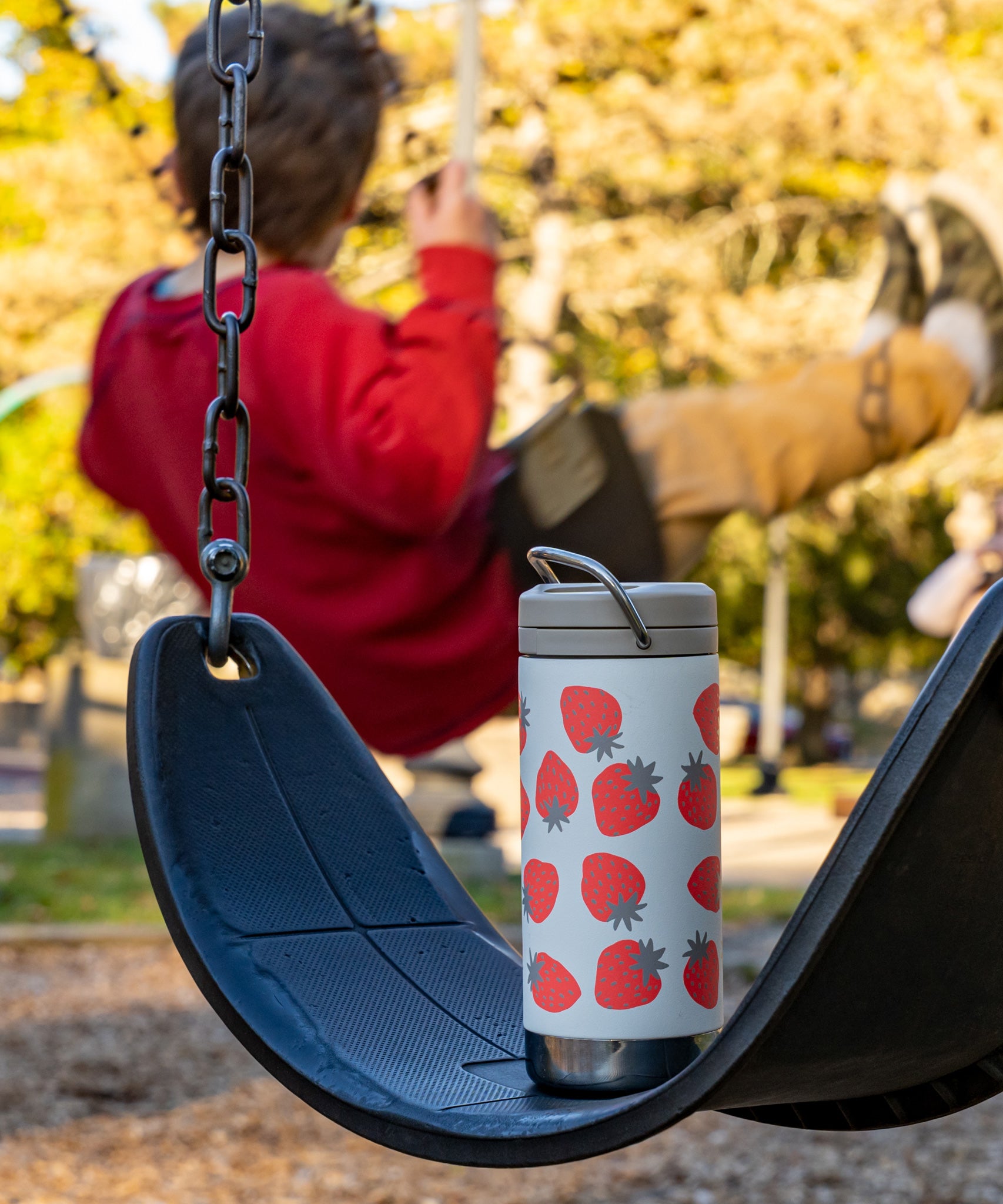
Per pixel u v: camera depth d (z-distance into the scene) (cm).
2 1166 336
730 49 1107
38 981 546
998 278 235
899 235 238
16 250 1184
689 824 93
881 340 231
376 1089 92
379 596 200
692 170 1218
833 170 1283
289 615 202
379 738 214
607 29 1084
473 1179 338
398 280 1155
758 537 1708
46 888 744
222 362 109
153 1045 451
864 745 3247
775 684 1602
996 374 227
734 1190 325
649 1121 79
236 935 103
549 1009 93
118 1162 343
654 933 92
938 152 1053
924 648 2380
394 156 976
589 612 93
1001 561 506
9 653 1953
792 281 1404
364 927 110
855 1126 97
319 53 194
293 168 192
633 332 1316
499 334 196
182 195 201
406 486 187
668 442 211
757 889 721
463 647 204
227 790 112
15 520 1634
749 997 75
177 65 198
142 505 220
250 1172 339
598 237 1234
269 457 192
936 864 78
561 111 1119
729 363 1200
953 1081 94
